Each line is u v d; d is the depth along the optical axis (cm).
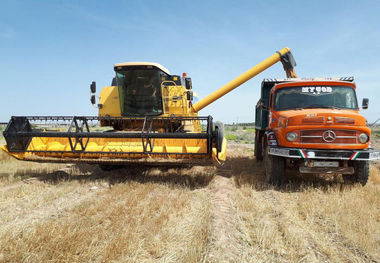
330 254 284
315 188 543
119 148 629
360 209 414
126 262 259
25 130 661
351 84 662
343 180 651
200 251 278
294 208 439
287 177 686
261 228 349
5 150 616
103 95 797
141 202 459
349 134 560
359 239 314
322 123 563
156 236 321
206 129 598
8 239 289
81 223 346
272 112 699
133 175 695
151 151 601
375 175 673
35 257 259
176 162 587
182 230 338
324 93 661
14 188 550
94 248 281
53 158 630
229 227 353
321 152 553
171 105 781
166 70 805
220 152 568
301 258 278
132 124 800
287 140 588
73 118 649
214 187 575
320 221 379
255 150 1050
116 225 344
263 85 850
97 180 631
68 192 534
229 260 270
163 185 580
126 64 730
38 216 388
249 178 683
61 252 264
